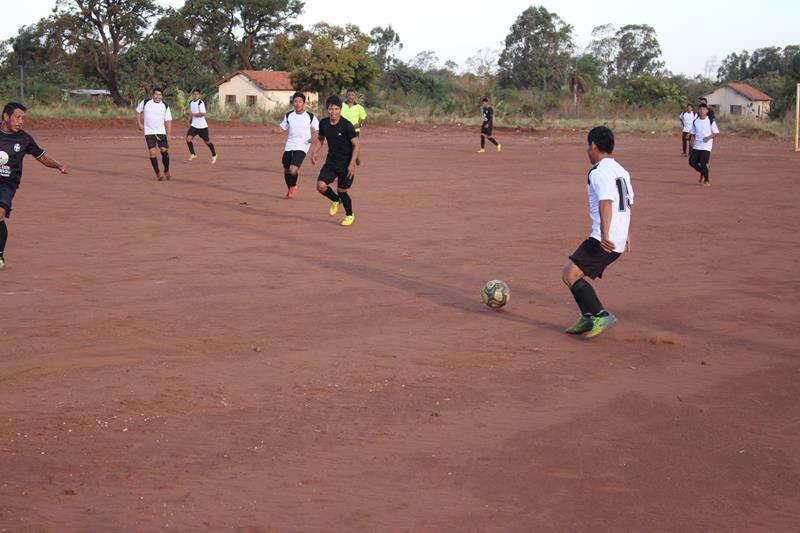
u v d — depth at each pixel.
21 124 10.23
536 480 4.82
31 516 4.22
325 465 4.95
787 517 4.44
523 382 6.56
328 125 13.86
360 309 8.65
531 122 55.81
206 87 84.12
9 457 4.95
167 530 4.12
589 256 7.70
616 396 6.29
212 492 4.56
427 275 10.35
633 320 8.52
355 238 12.88
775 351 7.54
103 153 28.72
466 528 4.23
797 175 24.55
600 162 7.68
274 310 8.49
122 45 81.12
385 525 4.24
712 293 9.70
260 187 19.34
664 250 12.40
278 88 76.81
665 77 124.25
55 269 10.23
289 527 4.19
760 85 116.56
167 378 6.39
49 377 6.36
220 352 7.07
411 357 7.10
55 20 77.69
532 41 110.81
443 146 37.31
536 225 14.47
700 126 21.50
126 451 5.08
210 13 89.62
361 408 5.89
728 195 19.42
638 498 4.63
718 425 5.75
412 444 5.30
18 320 7.92
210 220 14.27
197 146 33.75
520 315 8.61
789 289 9.96
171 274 10.04
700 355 7.39
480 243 12.63
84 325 7.79
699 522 4.36
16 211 14.98
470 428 5.59
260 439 5.31
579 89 84.88
